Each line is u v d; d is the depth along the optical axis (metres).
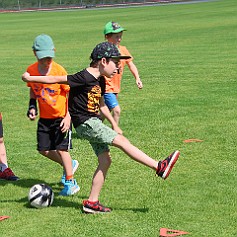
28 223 7.73
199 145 11.65
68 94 8.47
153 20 61.34
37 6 114.81
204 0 103.44
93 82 7.93
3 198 8.81
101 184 8.00
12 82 21.84
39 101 8.88
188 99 16.84
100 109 8.39
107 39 12.09
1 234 7.37
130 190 8.98
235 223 7.59
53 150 9.16
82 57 30.20
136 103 16.50
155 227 7.47
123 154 11.09
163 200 8.50
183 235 7.19
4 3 114.31
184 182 9.33
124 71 23.88
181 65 25.14
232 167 10.14
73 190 8.91
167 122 13.78
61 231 7.42
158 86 19.55
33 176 10.01
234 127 13.11
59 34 48.34
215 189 8.95
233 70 22.88
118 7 100.12
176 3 99.44
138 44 36.69
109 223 7.63
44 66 8.68
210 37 39.09
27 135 13.17
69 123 8.47
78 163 10.45
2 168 9.84
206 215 7.88
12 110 16.22
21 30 55.53
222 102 16.17
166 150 11.34
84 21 66.06
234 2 89.38
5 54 33.75
